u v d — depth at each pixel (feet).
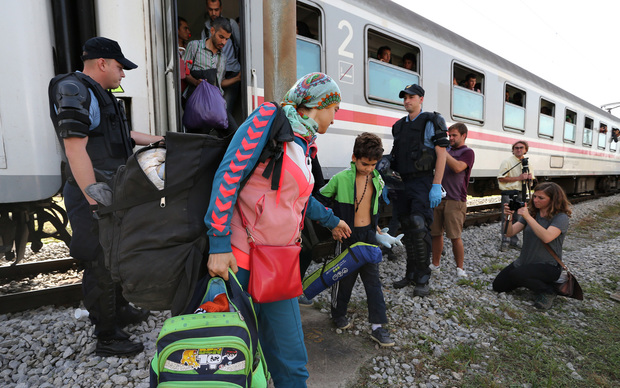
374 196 8.07
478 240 18.78
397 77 16.19
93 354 7.13
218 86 10.28
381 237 7.94
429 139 10.23
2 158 7.29
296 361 4.72
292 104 4.70
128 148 6.76
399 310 9.73
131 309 8.27
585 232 22.63
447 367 7.41
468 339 8.51
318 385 6.54
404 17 16.42
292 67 7.90
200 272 4.08
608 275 13.92
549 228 10.36
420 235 10.36
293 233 4.38
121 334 7.17
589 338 8.92
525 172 13.96
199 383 3.21
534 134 28.43
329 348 7.84
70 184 6.40
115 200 3.87
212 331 3.34
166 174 3.74
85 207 6.37
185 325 3.34
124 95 8.91
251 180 4.13
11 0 7.33
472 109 21.33
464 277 12.74
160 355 3.28
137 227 3.74
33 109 7.61
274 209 4.16
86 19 8.67
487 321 9.53
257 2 10.82
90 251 6.42
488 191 25.94
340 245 8.14
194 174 3.81
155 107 9.33
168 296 3.87
